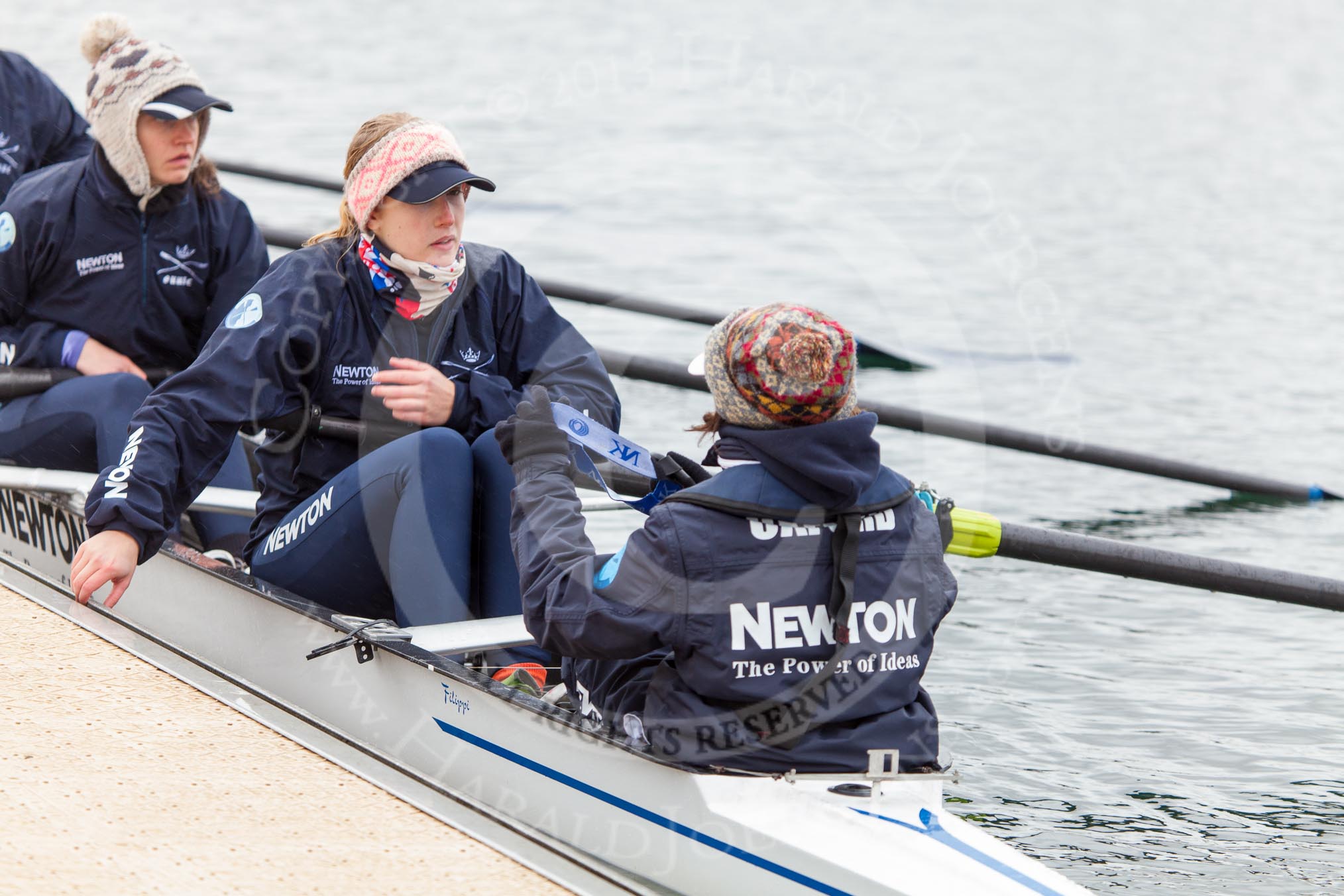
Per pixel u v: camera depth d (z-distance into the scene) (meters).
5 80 22.28
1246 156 71.94
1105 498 25.97
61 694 12.24
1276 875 12.83
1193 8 140.88
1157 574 17.20
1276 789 14.60
